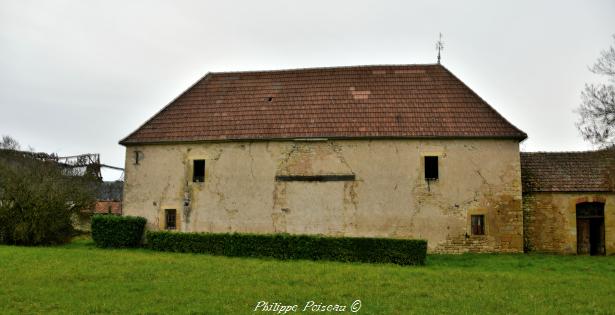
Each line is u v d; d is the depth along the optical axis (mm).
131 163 31703
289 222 29344
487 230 28062
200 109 32562
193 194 30578
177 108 32906
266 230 29516
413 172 28688
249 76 34250
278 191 29641
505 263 24516
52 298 16531
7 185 31031
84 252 26797
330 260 25031
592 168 29562
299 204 29375
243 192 29984
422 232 28297
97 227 30031
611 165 29453
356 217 28812
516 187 28219
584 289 18453
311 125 30125
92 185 41656
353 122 29875
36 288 17859
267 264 23016
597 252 28750
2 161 32844
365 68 33312
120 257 24797
